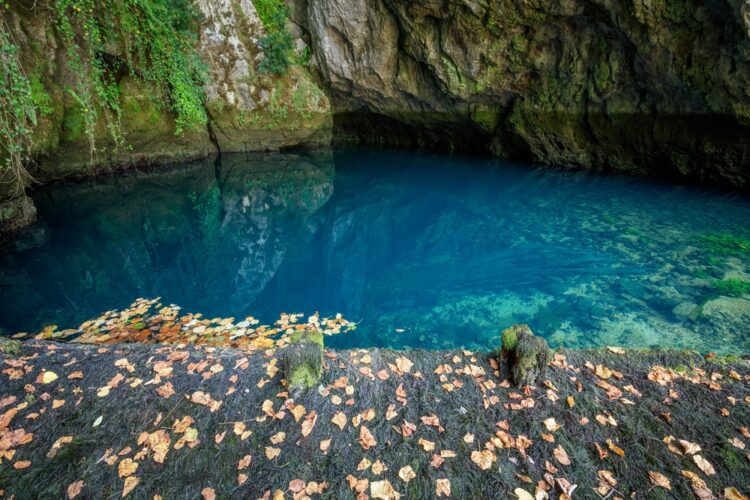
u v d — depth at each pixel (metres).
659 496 2.33
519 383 3.06
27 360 3.37
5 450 2.60
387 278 5.96
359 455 2.57
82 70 8.07
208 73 11.98
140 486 2.39
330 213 9.64
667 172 10.12
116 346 3.57
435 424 2.78
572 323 4.53
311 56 14.03
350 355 3.42
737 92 7.62
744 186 8.67
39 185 8.64
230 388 3.05
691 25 7.67
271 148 14.31
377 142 17.50
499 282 5.55
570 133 11.61
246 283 6.06
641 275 5.51
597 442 2.66
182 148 11.70
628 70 9.40
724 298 4.84
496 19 9.91
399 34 12.27
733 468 2.49
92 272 6.08
